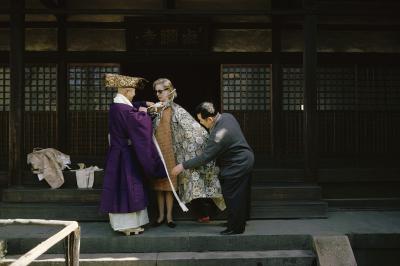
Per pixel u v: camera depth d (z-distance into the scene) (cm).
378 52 633
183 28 617
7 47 612
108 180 388
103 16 619
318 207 476
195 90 823
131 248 393
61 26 610
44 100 614
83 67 621
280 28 627
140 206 386
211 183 421
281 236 402
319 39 634
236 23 627
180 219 457
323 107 630
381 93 633
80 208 458
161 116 423
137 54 618
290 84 632
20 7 475
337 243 386
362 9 509
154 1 631
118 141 396
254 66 630
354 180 559
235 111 632
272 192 482
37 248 218
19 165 480
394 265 411
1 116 609
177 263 372
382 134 631
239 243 397
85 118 621
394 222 458
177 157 425
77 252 278
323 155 626
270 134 631
